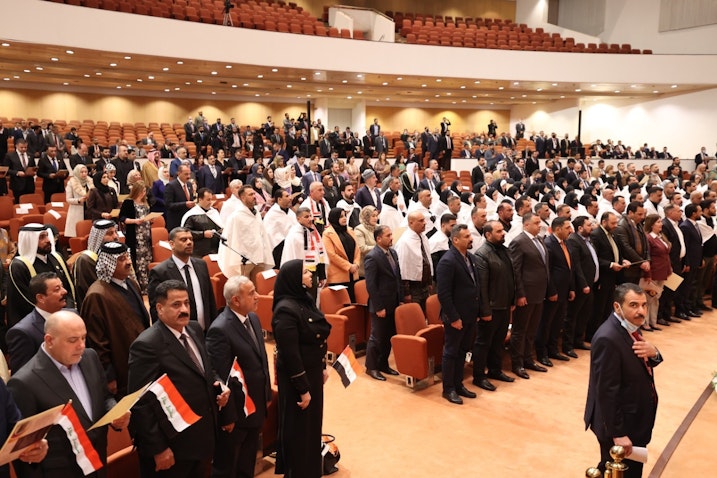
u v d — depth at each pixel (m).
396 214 9.19
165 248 8.31
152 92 22.91
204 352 3.52
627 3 25.80
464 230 5.68
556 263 6.79
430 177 12.75
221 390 3.47
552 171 17.53
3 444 2.57
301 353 3.93
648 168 16.67
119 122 22.48
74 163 12.77
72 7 14.57
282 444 3.99
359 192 10.51
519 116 28.41
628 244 7.68
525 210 7.98
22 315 4.47
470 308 5.66
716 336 7.99
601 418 3.58
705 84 22.08
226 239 7.24
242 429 3.72
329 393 5.81
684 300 8.86
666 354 7.21
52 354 2.92
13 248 6.40
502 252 6.02
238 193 7.34
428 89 23.36
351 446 4.75
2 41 13.94
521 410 5.50
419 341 5.79
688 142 23.75
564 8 28.08
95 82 21.05
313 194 8.30
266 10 21.17
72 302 4.63
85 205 9.31
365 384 6.07
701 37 23.67
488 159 18.70
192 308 4.52
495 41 22.30
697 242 8.64
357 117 26.25
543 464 4.52
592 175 15.98
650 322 8.29
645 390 3.55
